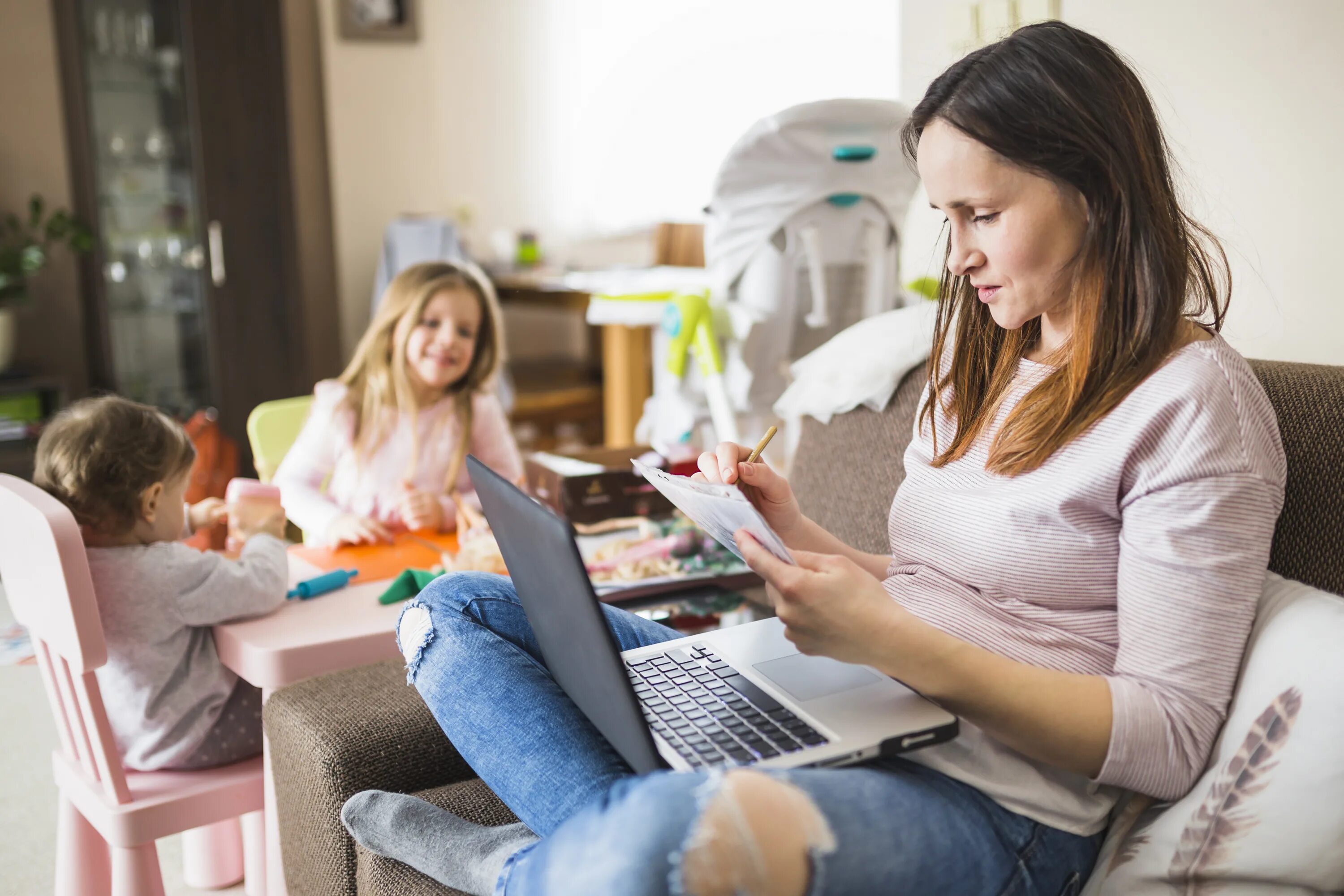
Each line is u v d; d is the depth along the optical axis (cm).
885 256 220
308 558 178
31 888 161
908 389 153
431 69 468
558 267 502
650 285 312
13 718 221
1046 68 90
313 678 131
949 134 93
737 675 100
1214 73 153
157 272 401
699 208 462
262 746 147
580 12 499
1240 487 85
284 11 404
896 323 165
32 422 365
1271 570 105
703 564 169
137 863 131
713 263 223
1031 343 107
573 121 508
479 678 106
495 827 107
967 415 109
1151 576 87
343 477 217
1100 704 84
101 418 139
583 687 93
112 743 129
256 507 174
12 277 370
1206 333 96
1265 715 84
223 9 391
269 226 410
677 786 76
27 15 390
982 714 86
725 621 153
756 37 415
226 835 163
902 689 95
